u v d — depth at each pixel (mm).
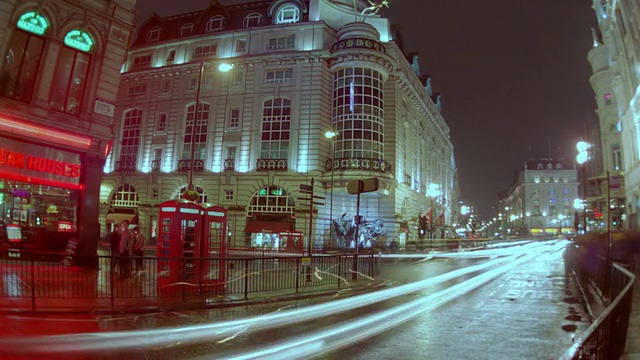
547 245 64938
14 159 16469
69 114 18156
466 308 11070
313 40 43750
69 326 8250
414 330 8477
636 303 10148
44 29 17438
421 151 60562
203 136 45156
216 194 43156
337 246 39531
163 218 13367
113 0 19391
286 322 9070
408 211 50906
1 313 8820
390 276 19672
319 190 41000
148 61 49562
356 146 41500
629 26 34906
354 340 7566
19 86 16812
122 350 6676
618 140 47094
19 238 16469
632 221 38781
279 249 37469
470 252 44281
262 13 47125
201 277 12969
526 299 12594
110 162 48438
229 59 44375
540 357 6688
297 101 42656
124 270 13055
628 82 39188
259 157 42844
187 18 50594
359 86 42469
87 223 18359
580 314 10250
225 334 7887
